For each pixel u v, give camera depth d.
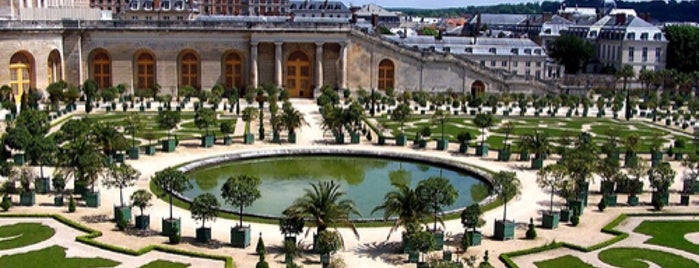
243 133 127.69
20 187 84.44
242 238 66.25
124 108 152.38
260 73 186.00
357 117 119.94
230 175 99.69
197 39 181.38
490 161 108.12
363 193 90.94
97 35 178.12
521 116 161.00
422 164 109.00
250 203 67.94
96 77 180.88
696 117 161.88
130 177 76.31
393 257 64.38
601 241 69.75
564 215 76.56
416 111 164.25
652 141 125.75
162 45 180.50
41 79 168.12
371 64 189.00
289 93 183.38
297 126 120.25
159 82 181.88
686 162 92.88
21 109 137.50
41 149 84.94
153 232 70.06
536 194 87.81
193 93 177.00
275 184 94.69
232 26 181.00
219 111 155.88
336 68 187.62
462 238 67.75
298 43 184.62
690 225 75.69
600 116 164.88
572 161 82.88
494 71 194.00
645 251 66.94
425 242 61.28
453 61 192.00
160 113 124.12
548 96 180.00
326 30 183.50
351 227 67.50
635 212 80.06
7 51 157.00
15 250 63.81
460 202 86.50
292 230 64.50
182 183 71.38
